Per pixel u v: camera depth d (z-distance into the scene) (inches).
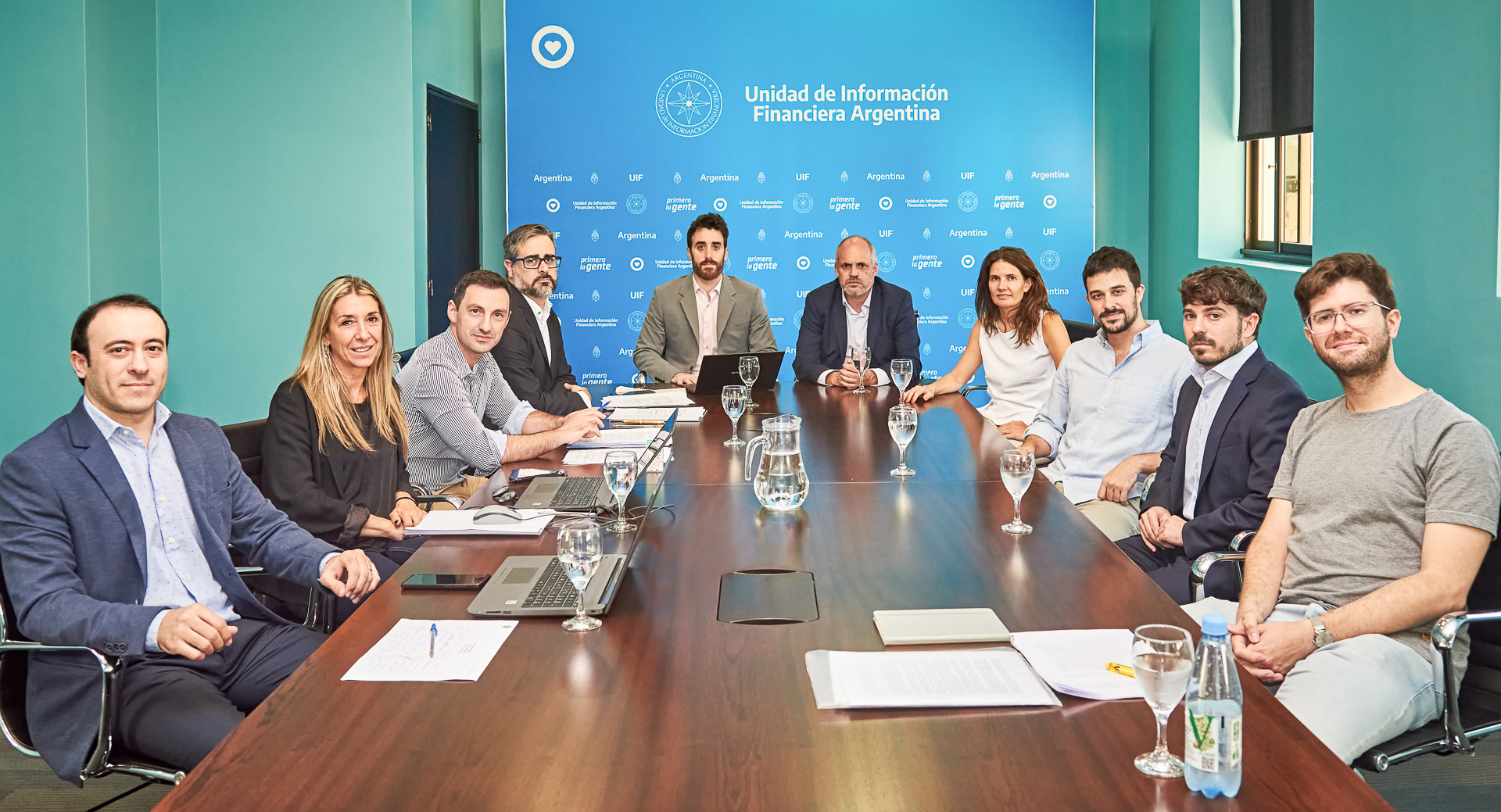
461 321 138.9
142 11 221.0
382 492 121.7
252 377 234.1
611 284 281.7
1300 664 84.1
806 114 279.4
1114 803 49.6
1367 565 92.0
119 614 80.9
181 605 93.2
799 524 99.3
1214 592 110.6
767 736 56.9
